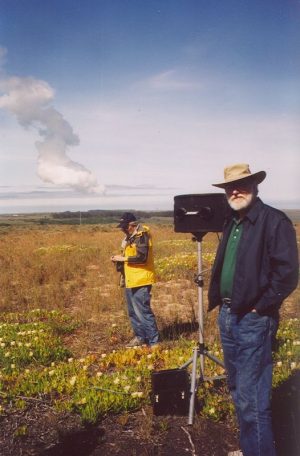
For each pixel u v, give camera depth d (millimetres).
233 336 3740
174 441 4398
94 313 9727
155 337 7000
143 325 7016
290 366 5711
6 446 4379
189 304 10164
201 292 4867
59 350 6965
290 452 4047
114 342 7711
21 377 5844
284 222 3516
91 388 5312
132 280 6922
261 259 3572
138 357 6703
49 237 34500
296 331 7238
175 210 4793
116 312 9828
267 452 3500
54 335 7906
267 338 3602
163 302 10492
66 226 69125
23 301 11203
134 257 6844
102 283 13258
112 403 4992
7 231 53031
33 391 5410
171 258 16297
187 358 6164
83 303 10602
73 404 5004
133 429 4648
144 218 74125
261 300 3529
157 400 4809
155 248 21156
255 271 3527
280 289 3453
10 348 7016
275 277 3469
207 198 4645
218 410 4793
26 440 4480
